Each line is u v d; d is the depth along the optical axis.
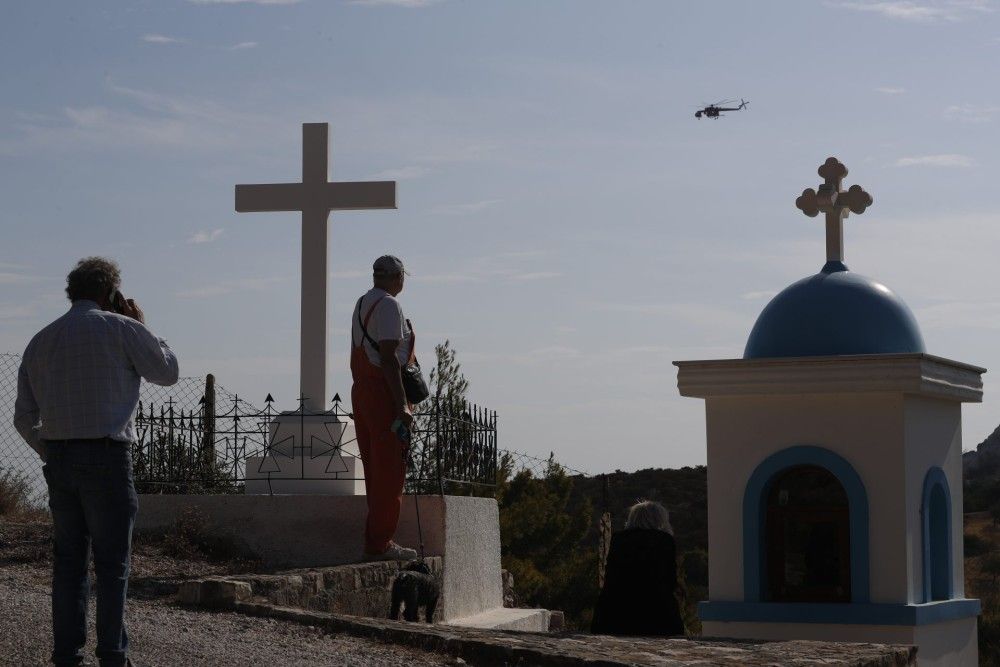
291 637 7.68
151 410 12.45
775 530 11.66
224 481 12.41
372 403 10.53
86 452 6.08
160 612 8.35
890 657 7.52
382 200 13.14
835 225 12.47
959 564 12.36
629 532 8.96
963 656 12.08
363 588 10.25
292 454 12.54
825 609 11.18
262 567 10.97
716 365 11.49
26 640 7.00
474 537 12.33
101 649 6.08
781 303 11.97
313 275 13.12
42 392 6.18
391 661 7.05
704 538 35.31
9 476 14.95
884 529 11.15
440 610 11.23
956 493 12.37
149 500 11.76
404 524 11.45
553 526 25.50
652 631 8.65
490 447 13.40
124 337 6.22
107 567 6.12
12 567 9.88
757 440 11.61
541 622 12.86
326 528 11.38
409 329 10.75
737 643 7.75
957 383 11.75
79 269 6.46
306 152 13.30
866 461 11.23
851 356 11.01
